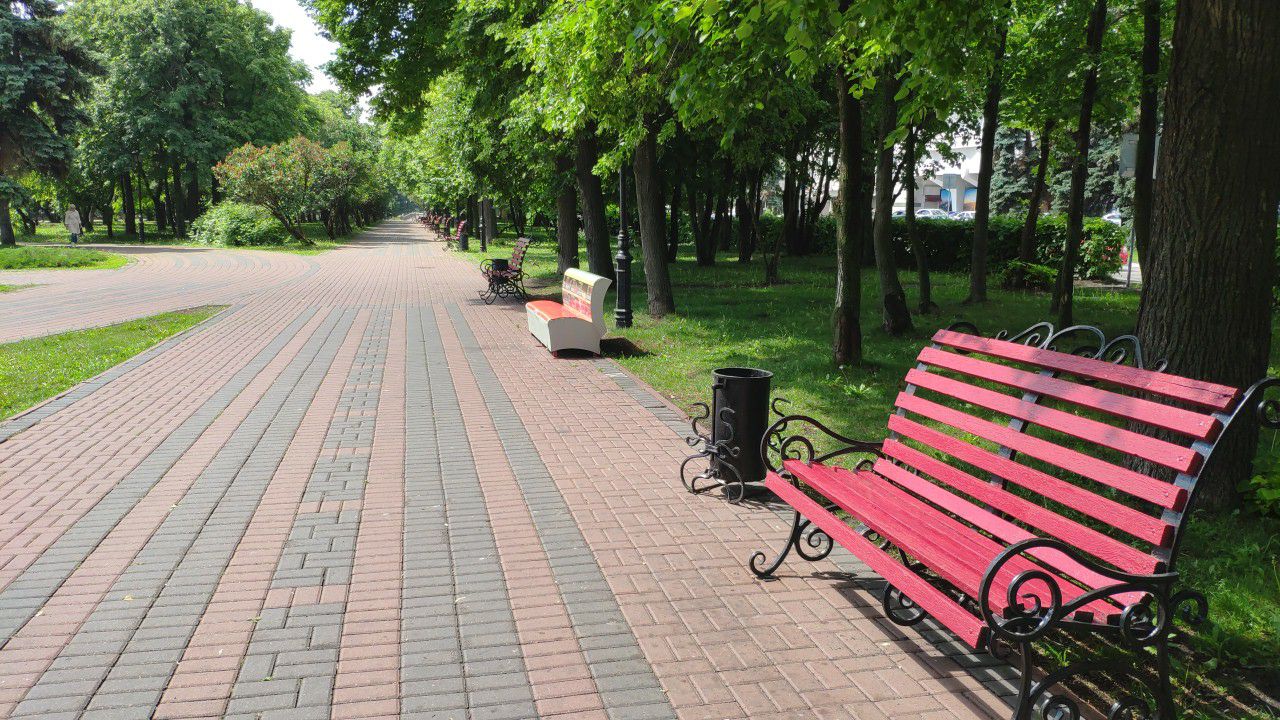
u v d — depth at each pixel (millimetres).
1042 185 18375
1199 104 4785
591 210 19188
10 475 6023
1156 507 5234
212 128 50906
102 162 50250
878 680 3346
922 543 3406
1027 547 2711
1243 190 4766
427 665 3432
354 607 3963
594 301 11562
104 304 18750
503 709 3111
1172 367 5066
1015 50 12555
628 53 8430
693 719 3059
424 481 5961
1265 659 3451
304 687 3246
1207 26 4715
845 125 9086
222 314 16594
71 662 3430
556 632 3736
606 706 3143
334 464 6375
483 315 16703
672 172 24734
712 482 5977
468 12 14914
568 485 5895
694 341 12406
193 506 5391
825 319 14055
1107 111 12781
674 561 4566
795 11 5270
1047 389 3506
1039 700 3170
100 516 5195
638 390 9273
